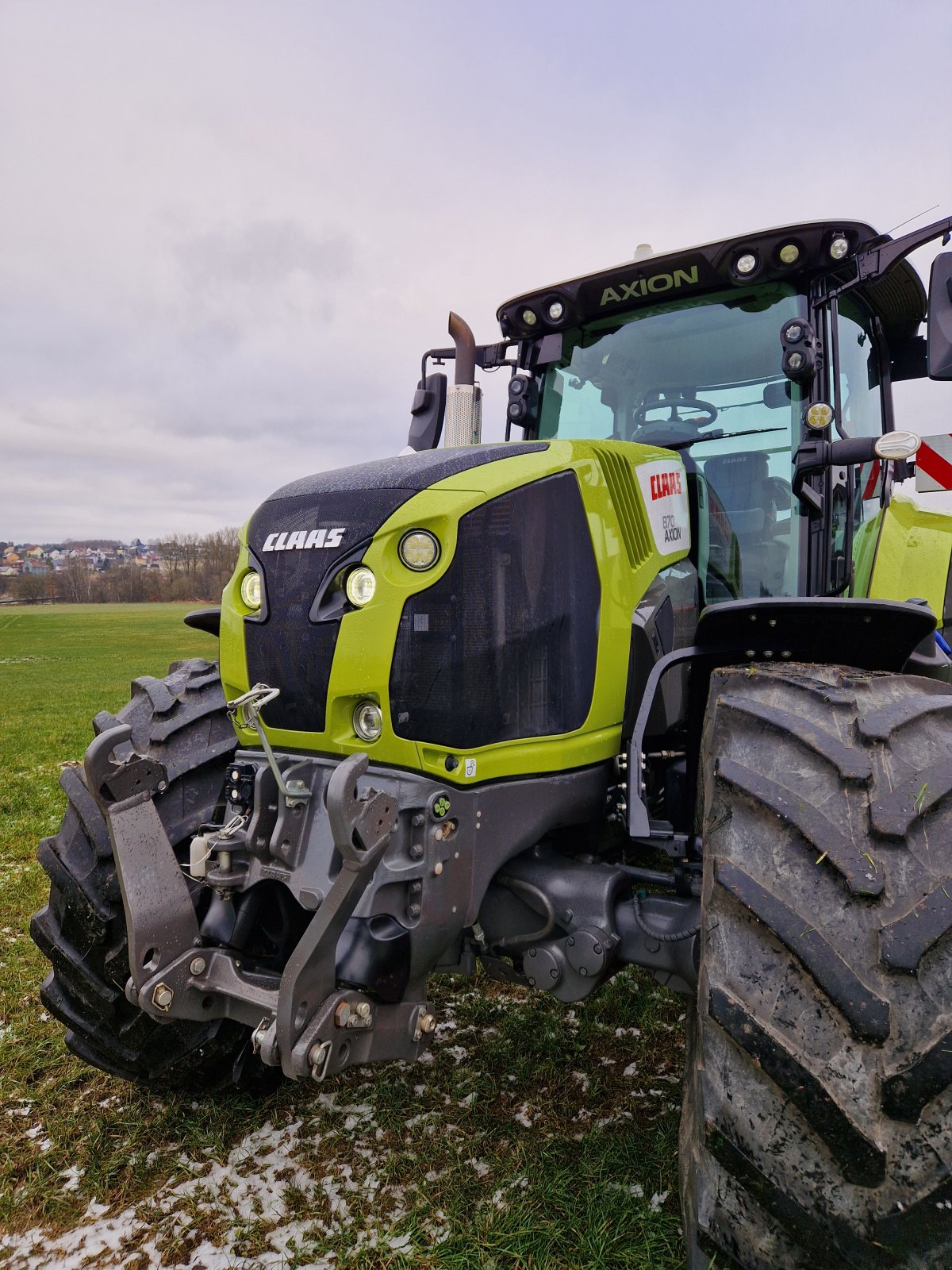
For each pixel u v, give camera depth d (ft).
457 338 9.19
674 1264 5.86
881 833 4.48
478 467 6.63
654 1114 7.60
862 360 10.63
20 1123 8.00
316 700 6.36
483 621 6.26
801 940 4.33
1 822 18.34
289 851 6.16
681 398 9.43
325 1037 5.44
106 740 6.23
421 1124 7.63
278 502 7.05
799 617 6.00
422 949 6.01
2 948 11.71
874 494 10.82
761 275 8.57
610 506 7.32
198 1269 6.15
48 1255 6.37
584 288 9.48
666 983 6.38
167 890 6.31
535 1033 9.10
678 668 8.32
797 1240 4.16
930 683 5.76
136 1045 7.25
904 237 7.67
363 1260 6.10
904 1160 4.02
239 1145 7.52
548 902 6.56
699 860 6.11
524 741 6.53
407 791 6.05
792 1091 4.16
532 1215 6.34
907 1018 4.12
